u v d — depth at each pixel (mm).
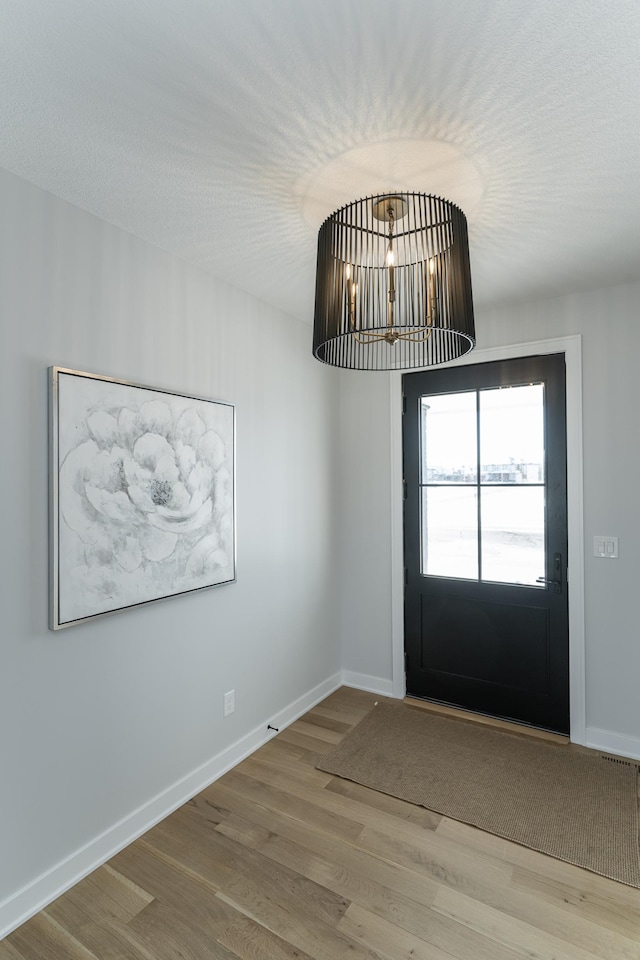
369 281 1576
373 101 1290
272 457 2748
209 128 1393
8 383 1568
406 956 1440
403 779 2293
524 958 1432
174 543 2111
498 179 1625
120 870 1770
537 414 2748
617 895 1647
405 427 3162
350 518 3383
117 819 1879
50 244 1693
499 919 1560
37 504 1639
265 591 2688
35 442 1638
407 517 3158
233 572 2432
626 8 1022
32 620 1624
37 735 1635
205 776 2271
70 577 1715
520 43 1115
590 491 2586
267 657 2699
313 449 3109
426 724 2822
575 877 1723
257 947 1472
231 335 2469
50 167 1567
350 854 1835
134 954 1455
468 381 2943
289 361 2896
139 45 1125
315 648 3125
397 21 1065
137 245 1999
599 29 1073
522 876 1729
